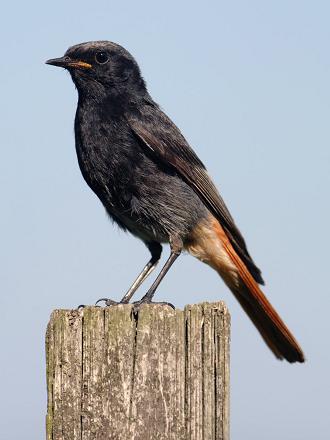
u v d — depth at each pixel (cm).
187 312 731
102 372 722
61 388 723
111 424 713
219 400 719
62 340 730
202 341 727
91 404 717
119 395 717
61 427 716
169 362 723
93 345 727
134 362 722
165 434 712
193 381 721
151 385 720
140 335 725
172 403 718
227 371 723
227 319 729
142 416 714
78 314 733
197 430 715
